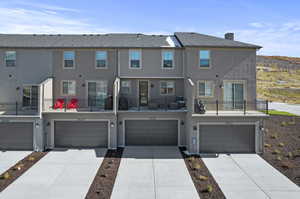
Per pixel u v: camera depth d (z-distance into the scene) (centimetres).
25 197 1077
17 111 1903
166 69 2002
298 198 1080
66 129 1809
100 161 1523
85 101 1988
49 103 1894
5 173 1304
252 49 1927
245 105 1856
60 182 1227
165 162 1519
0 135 1748
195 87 1928
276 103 3853
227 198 1084
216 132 1730
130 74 1991
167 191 1145
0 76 1958
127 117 1836
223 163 1511
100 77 1988
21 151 1708
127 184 1214
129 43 2050
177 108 1906
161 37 2295
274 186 1196
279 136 1988
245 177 1301
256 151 1717
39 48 1939
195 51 1919
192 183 1230
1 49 1942
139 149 1770
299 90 5203
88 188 1166
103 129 1808
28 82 1961
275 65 8475
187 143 1770
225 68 1931
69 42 2064
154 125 1858
